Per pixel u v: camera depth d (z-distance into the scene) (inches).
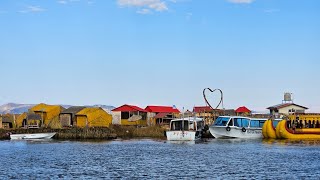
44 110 5009.8
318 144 3179.1
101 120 4729.3
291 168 1891.0
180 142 3469.5
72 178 1673.2
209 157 2347.4
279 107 4872.0
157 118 5438.0
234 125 3816.4
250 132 3841.0
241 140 3644.2
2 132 4210.1
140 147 3061.0
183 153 2583.7
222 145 3152.1
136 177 1691.7
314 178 1642.5
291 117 3727.9
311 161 2123.5
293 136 3609.7
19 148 3026.6
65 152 2704.2
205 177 1680.6
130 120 5241.1
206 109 5162.4
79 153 2637.8
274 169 1867.6
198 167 1950.1
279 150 2696.9
